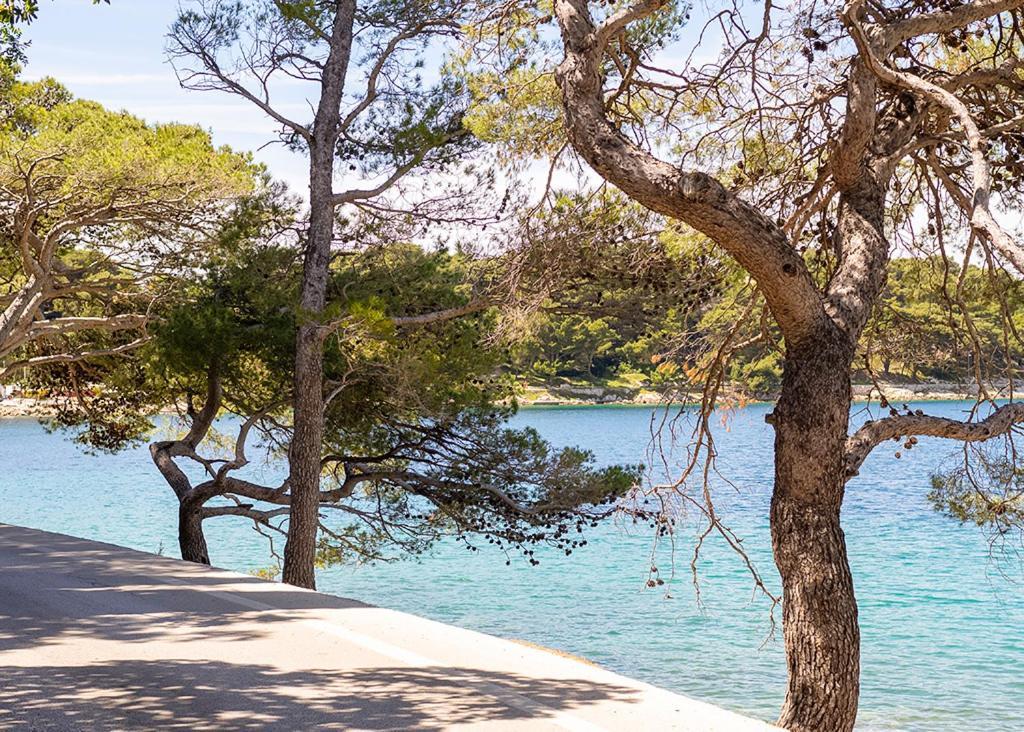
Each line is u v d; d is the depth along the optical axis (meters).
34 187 22.92
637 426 94.31
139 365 25.02
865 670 19.89
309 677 7.08
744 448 84.31
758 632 22.72
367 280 19.33
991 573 30.36
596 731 5.78
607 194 13.90
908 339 12.59
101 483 61.34
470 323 19.33
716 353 12.17
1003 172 12.34
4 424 132.25
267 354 19.34
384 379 18.69
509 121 13.27
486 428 20.33
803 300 8.77
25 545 14.22
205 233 22.89
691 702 6.41
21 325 24.42
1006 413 9.27
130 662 7.52
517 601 26.53
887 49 9.70
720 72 11.17
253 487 21.11
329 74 18.64
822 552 8.85
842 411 8.92
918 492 55.19
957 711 17.05
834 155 10.02
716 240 8.53
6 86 24.16
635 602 26.25
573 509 19.67
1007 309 11.73
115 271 25.75
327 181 18.52
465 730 5.81
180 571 11.93
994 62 11.12
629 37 12.38
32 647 8.02
